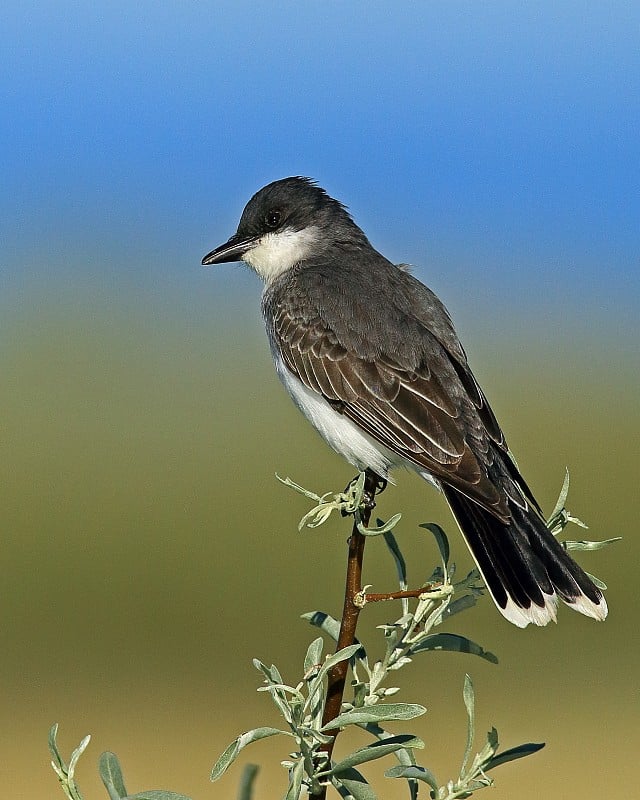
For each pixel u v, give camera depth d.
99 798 11.33
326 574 17.23
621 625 15.63
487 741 5.24
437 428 7.50
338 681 5.66
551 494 21.33
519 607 6.33
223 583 17.14
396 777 5.11
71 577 17.56
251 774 5.41
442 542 5.82
